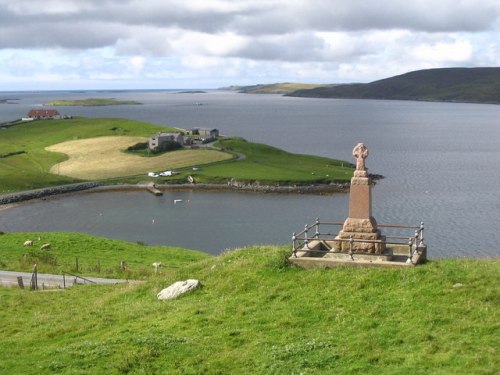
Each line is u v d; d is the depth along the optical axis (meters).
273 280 28.83
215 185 167.38
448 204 123.56
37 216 132.12
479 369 19.00
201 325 25.00
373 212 116.69
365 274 27.61
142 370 21.08
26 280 43.56
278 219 121.81
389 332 22.31
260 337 23.11
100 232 114.94
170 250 63.28
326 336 22.55
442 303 24.03
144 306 28.69
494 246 89.00
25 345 25.45
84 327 26.73
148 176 177.62
